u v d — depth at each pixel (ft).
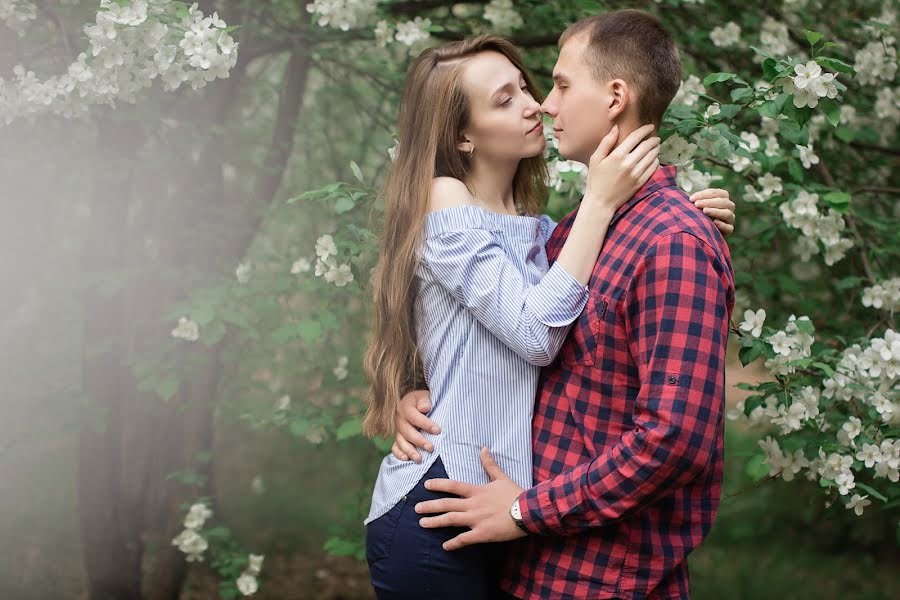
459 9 10.85
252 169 10.82
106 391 10.31
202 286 9.09
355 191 7.00
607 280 4.65
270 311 8.78
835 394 6.87
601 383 4.66
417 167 5.33
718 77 5.98
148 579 13.01
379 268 5.49
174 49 6.72
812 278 10.67
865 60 8.75
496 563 5.13
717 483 4.80
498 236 5.08
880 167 10.44
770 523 16.31
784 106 5.85
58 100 7.10
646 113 4.89
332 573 14.42
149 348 9.55
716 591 14.01
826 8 10.46
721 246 4.65
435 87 5.36
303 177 12.42
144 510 11.68
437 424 5.02
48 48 7.58
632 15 4.94
